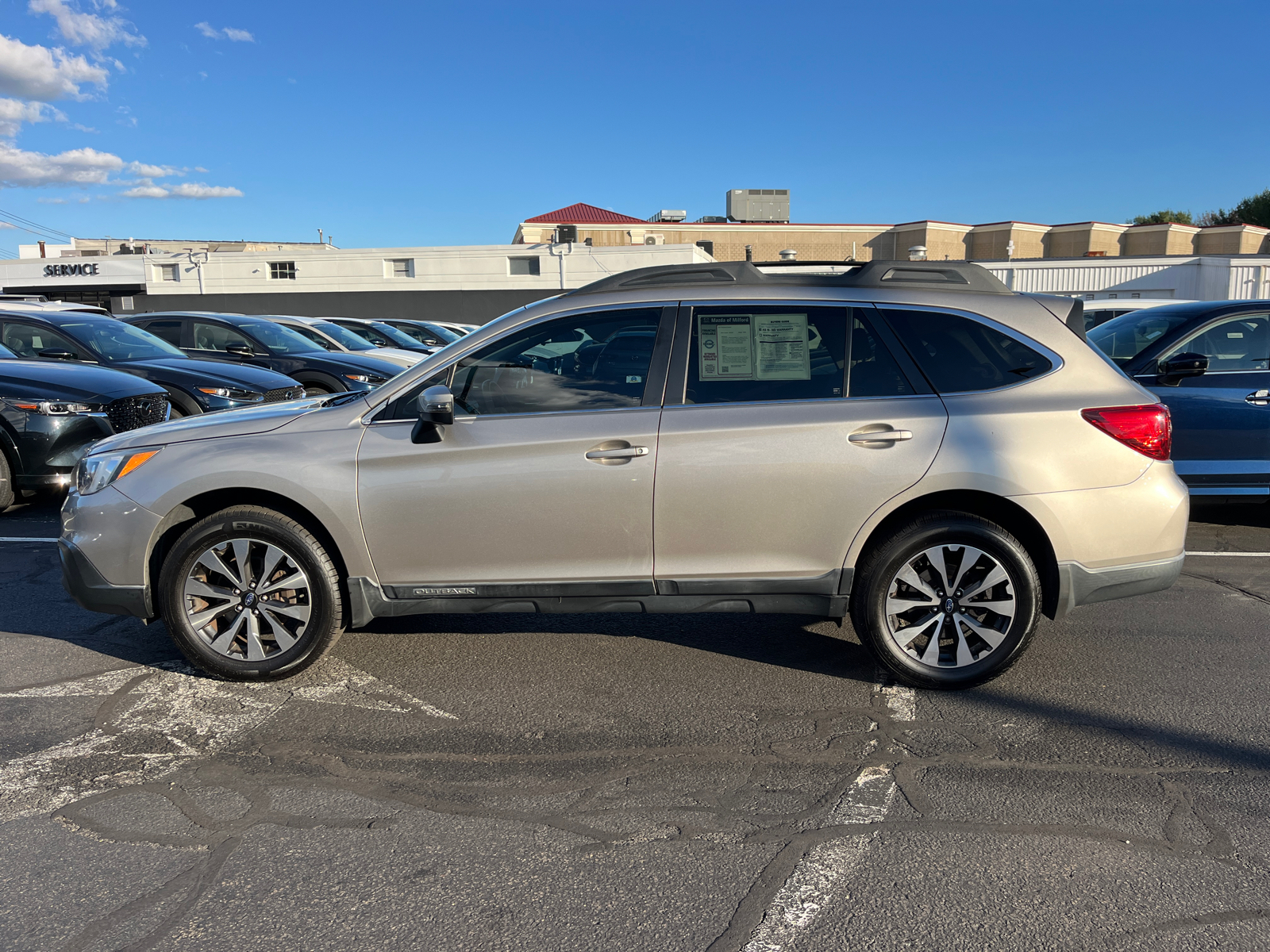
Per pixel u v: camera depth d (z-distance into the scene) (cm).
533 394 381
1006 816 288
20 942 229
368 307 4000
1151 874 256
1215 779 312
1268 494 642
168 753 333
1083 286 3347
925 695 384
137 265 4025
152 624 471
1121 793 302
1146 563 375
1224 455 643
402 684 397
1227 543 646
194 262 3997
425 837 278
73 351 907
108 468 393
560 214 5678
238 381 920
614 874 258
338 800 299
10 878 256
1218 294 3225
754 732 350
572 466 370
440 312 3984
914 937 231
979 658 379
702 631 465
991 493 367
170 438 394
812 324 380
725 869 260
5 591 529
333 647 441
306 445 379
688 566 376
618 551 376
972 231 5494
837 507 368
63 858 266
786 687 393
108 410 739
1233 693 385
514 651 438
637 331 384
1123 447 369
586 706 374
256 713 367
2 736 346
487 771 320
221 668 391
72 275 4066
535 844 274
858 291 383
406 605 388
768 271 401
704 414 371
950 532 368
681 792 305
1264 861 263
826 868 261
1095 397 371
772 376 377
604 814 291
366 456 375
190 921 238
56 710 369
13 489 720
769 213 6009
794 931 234
